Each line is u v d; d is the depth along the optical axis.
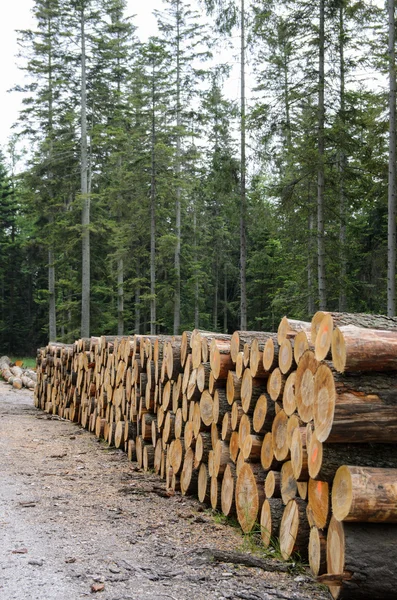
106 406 10.54
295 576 4.12
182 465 6.66
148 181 27.84
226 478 5.59
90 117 31.36
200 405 6.21
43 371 16.20
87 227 28.12
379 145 17.69
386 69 16.59
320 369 3.90
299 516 4.30
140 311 39.03
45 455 8.70
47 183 30.14
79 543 4.68
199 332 6.53
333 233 21.84
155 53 26.98
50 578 3.92
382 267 20.14
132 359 8.85
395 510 3.51
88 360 11.88
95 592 3.71
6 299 46.28
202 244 38.16
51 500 6.05
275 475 4.77
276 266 33.81
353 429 3.67
